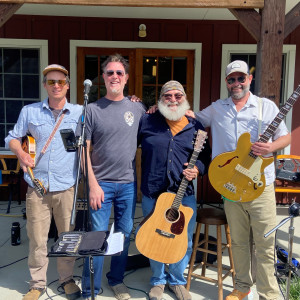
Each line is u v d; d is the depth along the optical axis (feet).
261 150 7.98
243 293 8.98
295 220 16.05
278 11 9.64
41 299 9.30
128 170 9.00
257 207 8.40
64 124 8.89
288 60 17.81
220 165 8.44
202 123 9.23
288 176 15.39
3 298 9.40
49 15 17.46
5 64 18.10
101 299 9.33
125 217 9.17
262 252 8.57
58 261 9.43
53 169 8.85
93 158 8.98
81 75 18.17
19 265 11.29
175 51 18.16
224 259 11.84
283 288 9.55
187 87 18.42
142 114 9.24
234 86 8.35
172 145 8.70
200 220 9.46
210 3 9.71
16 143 8.93
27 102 18.42
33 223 9.03
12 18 17.48
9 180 18.06
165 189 8.82
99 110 8.71
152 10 16.06
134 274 10.83
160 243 8.48
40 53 17.88
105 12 16.63
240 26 17.71
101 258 8.96
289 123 18.11
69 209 9.06
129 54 18.16
